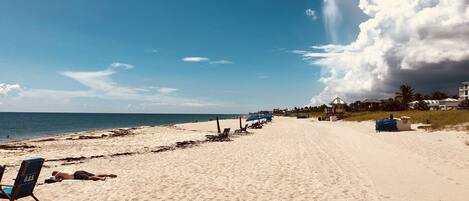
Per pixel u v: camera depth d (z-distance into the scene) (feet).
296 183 32.40
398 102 257.55
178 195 28.35
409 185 30.35
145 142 86.12
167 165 45.21
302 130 115.75
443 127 92.99
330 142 70.69
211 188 30.78
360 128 123.85
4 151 68.95
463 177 33.32
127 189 30.42
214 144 73.46
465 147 56.44
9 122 289.53
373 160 45.16
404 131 96.37
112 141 90.68
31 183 23.26
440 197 26.21
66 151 68.28
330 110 251.39
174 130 148.97
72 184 32.35
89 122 326.65
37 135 143.13
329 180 33.40
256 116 180.45
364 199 26.22
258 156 51.80
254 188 30.63
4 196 22.62
